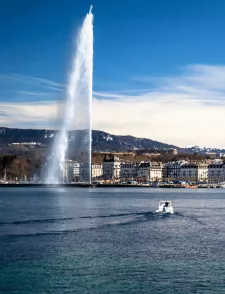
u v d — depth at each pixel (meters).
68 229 113.50
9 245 91.81
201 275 73.00
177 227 120.94
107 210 166.00
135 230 114.00
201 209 180.12
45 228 114.56
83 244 94.38
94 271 74.44
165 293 65.31
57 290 66.06
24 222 125.69
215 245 95.38
